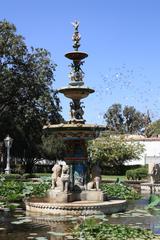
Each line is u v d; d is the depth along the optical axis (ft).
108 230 28.89
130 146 142.20
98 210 40.45
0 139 140.87
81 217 38.14
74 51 47.14
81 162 46.39
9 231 31.01
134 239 26.55
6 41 128.47
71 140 46.78
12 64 130.93
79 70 48.19
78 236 28.32
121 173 142.61
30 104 130.62
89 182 45.68
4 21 129.18
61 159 168.25
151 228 31.91
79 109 48.24
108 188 60.49
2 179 78.38
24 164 167.43
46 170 183.42
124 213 40.96
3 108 132.57
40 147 158.30
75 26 48.52
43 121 129.70
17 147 145.89
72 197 43.88
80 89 46.70
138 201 53.72
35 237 28.50
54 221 35.91
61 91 47.91
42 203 41.63
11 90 129.90
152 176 77.51
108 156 138.41
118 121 285.43
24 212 41.75
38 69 131.44
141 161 152.46
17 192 55.72
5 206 45.62
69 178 45.60
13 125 134.62
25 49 130.72
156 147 151.74
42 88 131.34
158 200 43.70
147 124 267.59
